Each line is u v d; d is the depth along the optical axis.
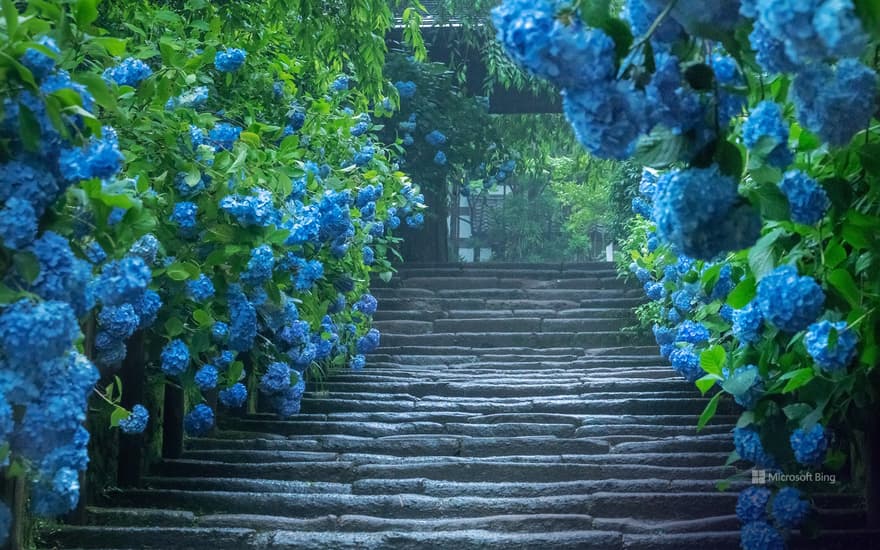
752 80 2.50
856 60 1.96
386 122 13.16
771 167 2.43
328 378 8.41
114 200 2.61
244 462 6.19
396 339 10.13
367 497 5.37
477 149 13.66
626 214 11.98
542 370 9.03
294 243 4.90
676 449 6.27
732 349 4.22
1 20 2.36
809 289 2.67
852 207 2.88
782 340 3.71
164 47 4.28
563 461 6.08
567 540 4.77
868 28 1.57
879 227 2.78
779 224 3.02
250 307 4.59
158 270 4.12
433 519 5.18
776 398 3.92
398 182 8.98
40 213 2.34
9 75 2.29
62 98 2.32
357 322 8.41
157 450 6.13
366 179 7.67
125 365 5.24
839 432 4.76
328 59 7.67
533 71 1.74
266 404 7.68
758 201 2.57
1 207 2.27
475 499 5.34
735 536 4.71
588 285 11.76
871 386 3.68
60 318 2.11
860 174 2.92
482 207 26.16
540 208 25.67
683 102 1.91
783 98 2.65
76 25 2.79
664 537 4.75
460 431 6.82
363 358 8.39
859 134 2.73
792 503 3.88
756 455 3.92
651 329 9.96
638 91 1.80
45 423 2.17
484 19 12.55
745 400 3.92
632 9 1.98
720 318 5.11
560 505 5.30
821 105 1.90
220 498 5.40
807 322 2.68
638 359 9.11
